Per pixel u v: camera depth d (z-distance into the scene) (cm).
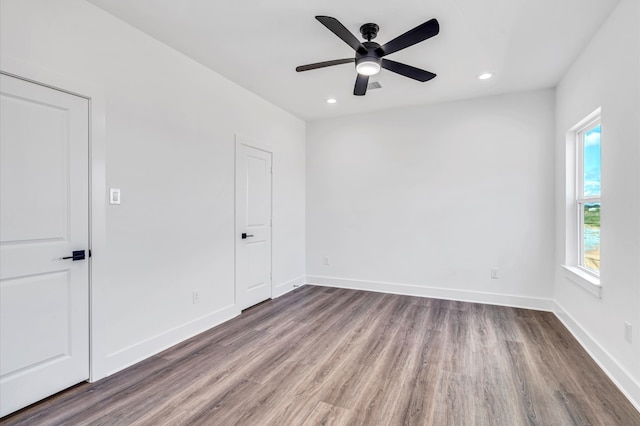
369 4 219
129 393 209
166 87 278
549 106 373
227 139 349
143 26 249
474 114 408
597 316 251
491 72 328
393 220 455
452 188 421
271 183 428
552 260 374
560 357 258
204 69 318
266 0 217
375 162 465
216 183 333
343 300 421
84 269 220
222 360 255
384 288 461
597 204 287
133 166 251
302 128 501
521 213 388
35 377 196
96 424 179
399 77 340
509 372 235
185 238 297
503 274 397
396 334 307
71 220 212
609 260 230
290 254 472
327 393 210
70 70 211
